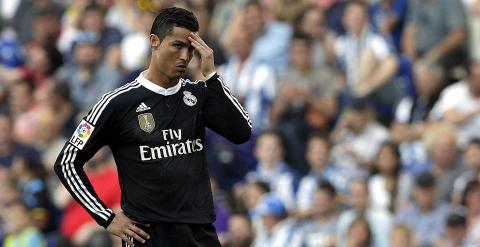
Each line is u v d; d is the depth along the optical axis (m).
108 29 48.38
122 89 21.11
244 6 45.62
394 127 38.69
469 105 38.56
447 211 34.22
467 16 43.56
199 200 21.20
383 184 36.38
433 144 35.94
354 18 43.47
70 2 53.75
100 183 36.94
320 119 41.31
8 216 39.88
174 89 21.22
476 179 33.88
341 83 42.59
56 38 50.66
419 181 34.34
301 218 36.00
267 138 39.22
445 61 42.88
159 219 20.95
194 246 21.11
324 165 38.25
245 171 40.09
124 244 21.36
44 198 39.56
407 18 44.25
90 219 38.97
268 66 43.69
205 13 46.28
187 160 21.14
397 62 42.03
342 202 36.16
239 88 43.56
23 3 52.62
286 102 41.19
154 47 20.92
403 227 33.59
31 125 45.28
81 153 21.03
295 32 43.28
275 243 35.66
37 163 41.16
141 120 20.98
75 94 46.69
